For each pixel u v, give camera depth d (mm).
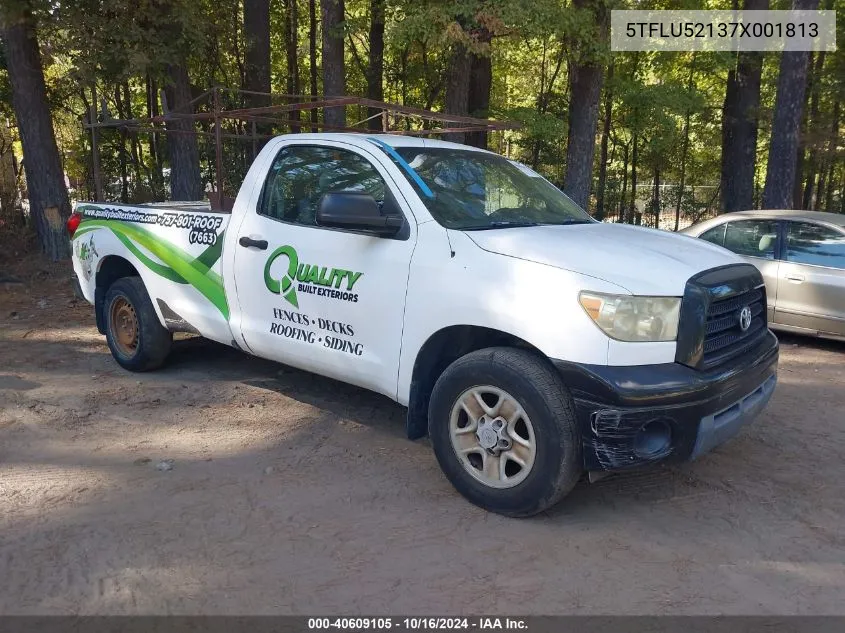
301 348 4621
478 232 3891
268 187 4918
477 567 3252
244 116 6973
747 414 3830
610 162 22984
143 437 4727
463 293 3725
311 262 4484
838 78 15219
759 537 3580
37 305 9242
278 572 3180
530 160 20328
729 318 3738
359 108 21422
